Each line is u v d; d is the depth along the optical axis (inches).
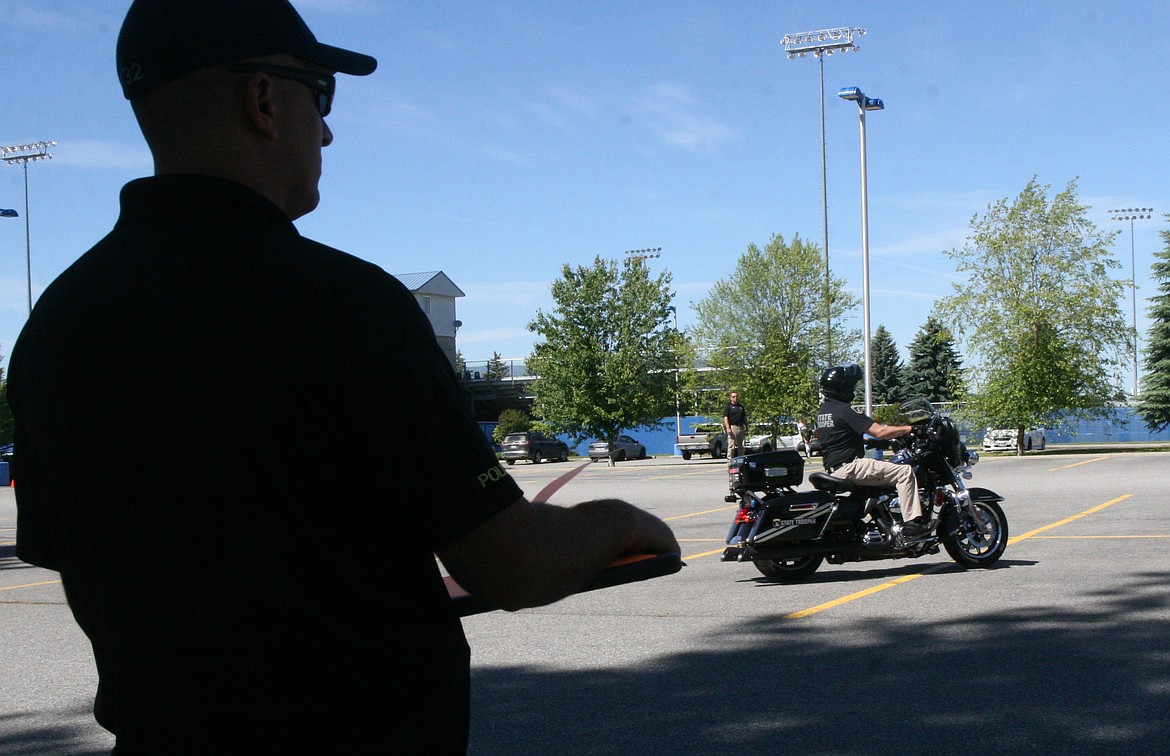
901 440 355.3
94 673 248.2
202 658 47.1
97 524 49.0
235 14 53.1
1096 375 1457.9
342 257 51.0
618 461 1983.3
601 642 259.8
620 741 179.6
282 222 53.2
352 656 48.1
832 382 354.0
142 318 49.2
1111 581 315.9
